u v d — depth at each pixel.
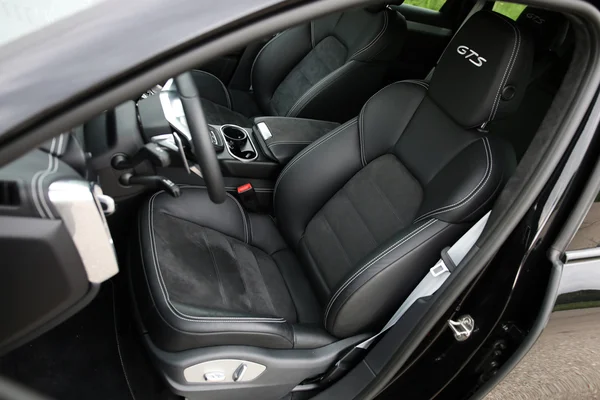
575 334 1.18
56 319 0.68
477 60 1.15
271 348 1.18
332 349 1.24
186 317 1.08
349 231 1.38
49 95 0.50
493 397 1.36
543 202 0.94
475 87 1.15
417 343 1.07
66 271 0.63
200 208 1.43
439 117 1.28
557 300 1.03
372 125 1.43
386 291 1.16
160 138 1.15
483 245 0.97
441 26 2.22
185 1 0.54
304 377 1.24
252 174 1.59
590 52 0.80
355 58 1.91
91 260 0.67
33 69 0.52
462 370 1.16
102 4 0.55
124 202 1.30
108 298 1.40
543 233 0.96
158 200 1.36
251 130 1.71
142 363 1.32
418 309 1.09
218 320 1.11
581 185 0.94
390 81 2.21
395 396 1.24
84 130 1.14
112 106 0.52
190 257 1.26
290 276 1.48
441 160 1.24
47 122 0.51
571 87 0.85
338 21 2.06
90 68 0.51
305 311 1.39
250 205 1.59
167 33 0.52
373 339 1.24
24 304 0.63
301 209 1.49
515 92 1.12
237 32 0.54
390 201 1.33
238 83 2.34
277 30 0.56
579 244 1.01
